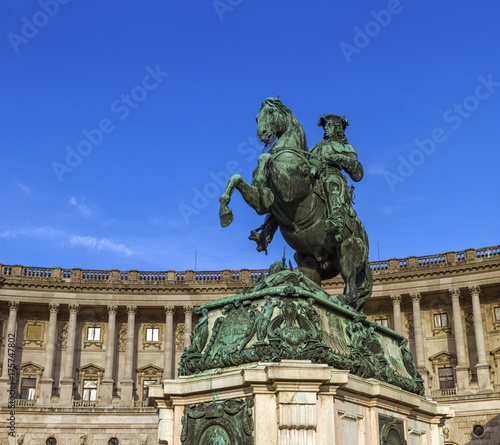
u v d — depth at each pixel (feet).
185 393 25.81
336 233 31.09
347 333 28.09
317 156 32.60
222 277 227.20
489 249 209.97
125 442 207.51
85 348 225.97
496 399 192.95
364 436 25.98
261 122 32.37
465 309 214.69
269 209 31.07
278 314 25.76
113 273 226.79
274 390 23.80
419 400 29.68
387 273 216.54
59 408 208.64
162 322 231.30
